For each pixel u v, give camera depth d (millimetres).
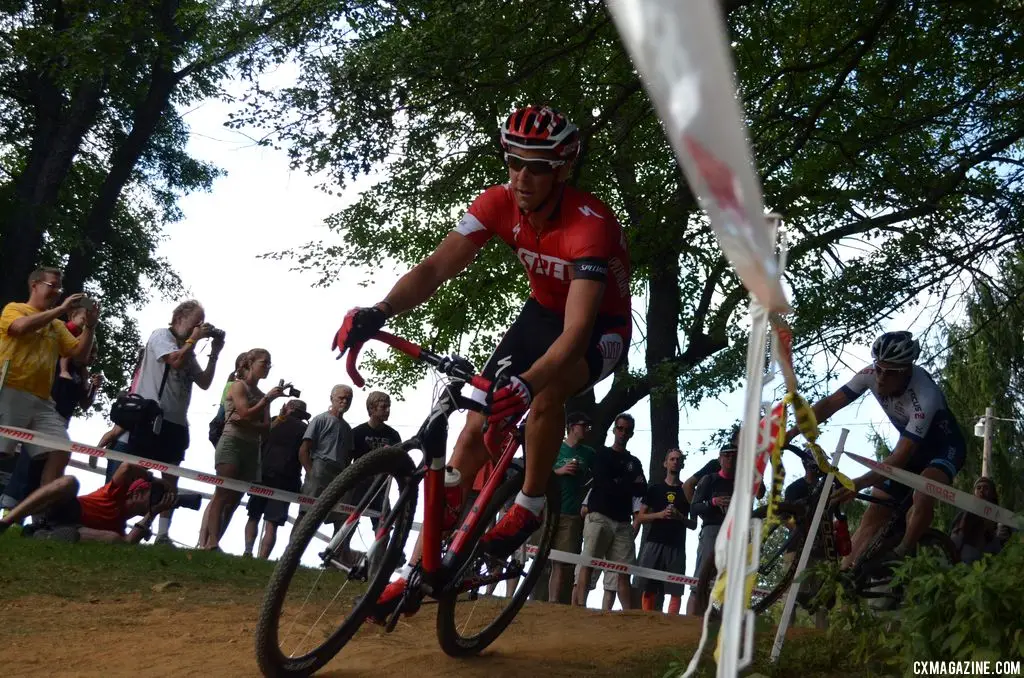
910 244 8633
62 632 3639
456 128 8641
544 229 3197
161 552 5656
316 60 8281
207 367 6590
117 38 11008
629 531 6914
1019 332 8961
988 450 14461
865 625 3289
